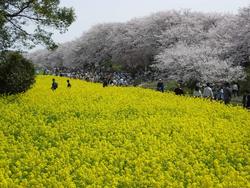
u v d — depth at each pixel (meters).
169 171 13.24
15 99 26.56
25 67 28.20
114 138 17.73
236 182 12.23
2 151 14.63
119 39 74.19
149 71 65.56
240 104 33.28
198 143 17.64
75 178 12.46
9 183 11.30
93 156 14.62
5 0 26.50
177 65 48.62
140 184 12.09
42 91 31.69
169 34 63.22
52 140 17.17
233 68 43.59
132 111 24.53
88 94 30.91
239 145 16.97
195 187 11.91
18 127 19.38
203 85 43.75
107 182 12.02
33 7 26.56
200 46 51.31
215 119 23.25
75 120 21.08
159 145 16.44
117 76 63.00
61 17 27.36
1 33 27.22
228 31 52.88
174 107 26.14
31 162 13.47
